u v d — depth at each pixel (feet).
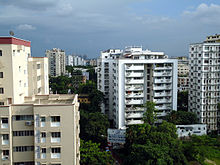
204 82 241.96
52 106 97.76
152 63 229.66
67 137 99.66
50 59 645.10
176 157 140.87
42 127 98.17
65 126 99.04
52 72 649.61
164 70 232.32
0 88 101.71
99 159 145.38
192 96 262.47
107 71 287.28
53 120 99.30
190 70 265.54
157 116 235.61
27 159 102.42
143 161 135.64
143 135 164.86
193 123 228.43
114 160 169.78
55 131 98.99
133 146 149.89
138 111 232.32
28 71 122.01
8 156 99.60
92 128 200.95
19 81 109.91
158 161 128.57
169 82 234.17
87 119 213.05
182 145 175.63
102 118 213.87
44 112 97.76
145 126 180.14
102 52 325.83
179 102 319.27
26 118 101.09
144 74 237.45
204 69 240.53
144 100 240.94
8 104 102.27
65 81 495.82
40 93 133.59
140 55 238.68
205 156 178.81
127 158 152.97
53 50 652.89
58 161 100.37
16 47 105.50
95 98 262.88
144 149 139.23
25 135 101.30
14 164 101.96
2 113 97.66
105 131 204.74
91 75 627.05
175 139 167.22
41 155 99.55
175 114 225.15
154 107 216.74
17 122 100.12
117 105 232.73
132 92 230.89
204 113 245.86
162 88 234.58
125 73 225.76
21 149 101.65
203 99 243.60
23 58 115.14
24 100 115.55
